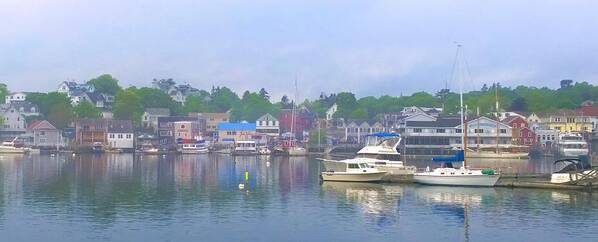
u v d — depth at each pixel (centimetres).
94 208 6612
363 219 6056
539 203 6956
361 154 10544
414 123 18588
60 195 7631
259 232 5478
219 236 5316
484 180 8388
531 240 5172
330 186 8706
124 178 9950
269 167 13038
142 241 5128
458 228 5634
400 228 5634
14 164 13538
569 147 18038
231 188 8450
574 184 7981
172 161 15438
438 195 7669
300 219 6047
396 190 8188
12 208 6594
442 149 18288
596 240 5150
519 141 19062
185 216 6172
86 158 16788
